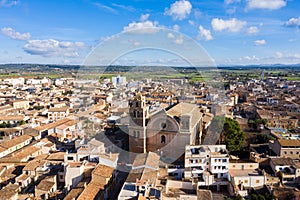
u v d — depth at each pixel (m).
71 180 68.12
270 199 63.56
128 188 57.41
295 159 82.38
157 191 56.34
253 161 79.88
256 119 133.75
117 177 72.75
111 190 67.06
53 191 66.12
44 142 100.62
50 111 157.75
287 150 85.38
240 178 69.44
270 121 129.50
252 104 186.50
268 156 82.69
